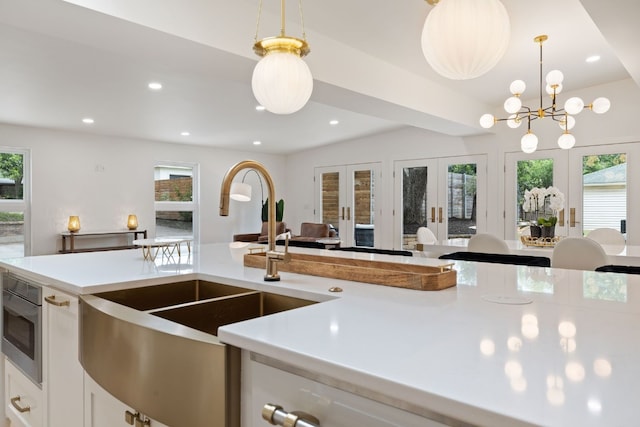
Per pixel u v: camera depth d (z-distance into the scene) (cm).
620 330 92
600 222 538
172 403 100
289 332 91
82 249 636
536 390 61
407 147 734
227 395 92
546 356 76
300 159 913
